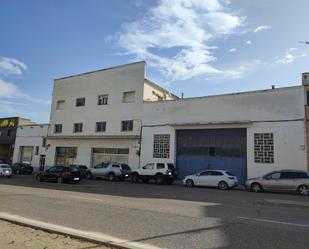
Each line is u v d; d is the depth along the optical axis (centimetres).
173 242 696
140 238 727
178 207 1227
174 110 3247
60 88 4394
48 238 689
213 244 682
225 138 2931
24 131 4778
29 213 1034
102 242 661
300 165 2492
